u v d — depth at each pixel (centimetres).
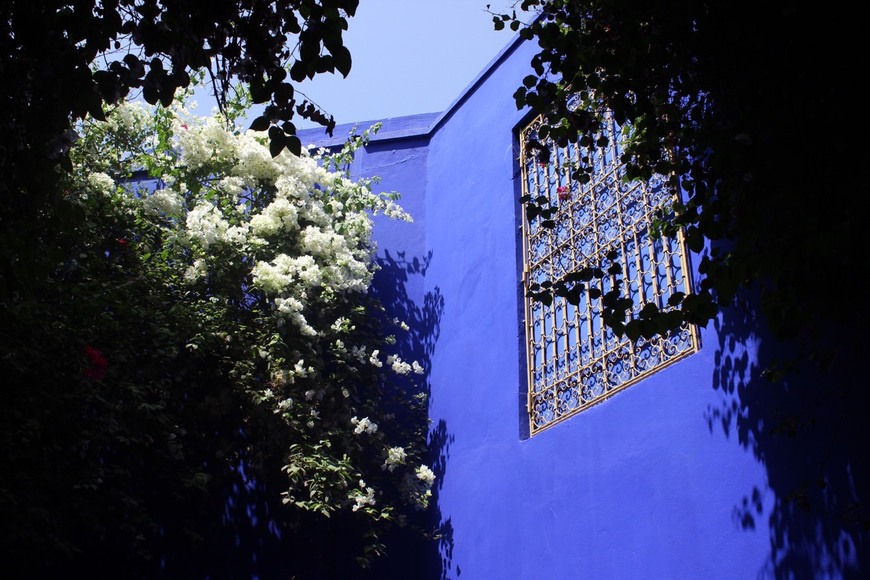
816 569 366
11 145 331
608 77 382
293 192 704
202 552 684
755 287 431
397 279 798
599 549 495
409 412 726
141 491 649
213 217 666
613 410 515
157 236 688
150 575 666
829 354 362
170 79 325
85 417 562
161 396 600
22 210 352
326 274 691
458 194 780
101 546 655
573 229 613
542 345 614
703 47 365
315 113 342
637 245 540
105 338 584
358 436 671
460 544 632
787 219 337
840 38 329
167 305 641
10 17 316
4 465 517
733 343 439
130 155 731
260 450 659
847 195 323
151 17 320
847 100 328
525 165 699
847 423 369
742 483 413
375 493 670
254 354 638
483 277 701
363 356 687
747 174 362
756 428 413
